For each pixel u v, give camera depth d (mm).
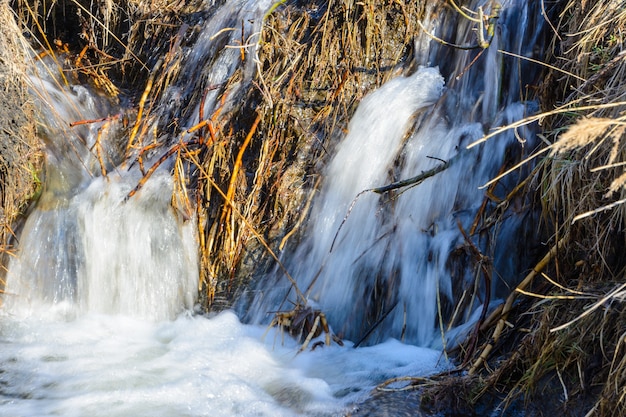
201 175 4973
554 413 3119
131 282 4793
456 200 4352
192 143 5191
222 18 6031
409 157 4637
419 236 4328
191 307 4695
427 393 3363
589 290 3295
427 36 5129
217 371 3893
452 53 4992
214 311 4605
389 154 4695
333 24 5273
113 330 4512
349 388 3643
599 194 3402
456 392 3293
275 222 4777
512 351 3494
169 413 3477
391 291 4312
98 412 3494
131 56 6379
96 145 5363
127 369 3928
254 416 3445
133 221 4875
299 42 5383
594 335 3168
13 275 4754
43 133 5324
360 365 3879
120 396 3633
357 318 4359
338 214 4672
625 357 2910
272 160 4961
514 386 3242
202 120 5191
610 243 3385
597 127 2525
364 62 5156
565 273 3594
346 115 4988
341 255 4539
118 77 6391
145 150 5336
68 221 4922
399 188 4516
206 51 5930
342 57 5184
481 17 4340
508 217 4074
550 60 4375
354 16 5219
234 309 4590
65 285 4789
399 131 4727
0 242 4805
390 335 4234
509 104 4543
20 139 4934
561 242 3566
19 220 4887
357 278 4422
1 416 3479
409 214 4445
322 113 5027
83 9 6250
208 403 3580
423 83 4941
